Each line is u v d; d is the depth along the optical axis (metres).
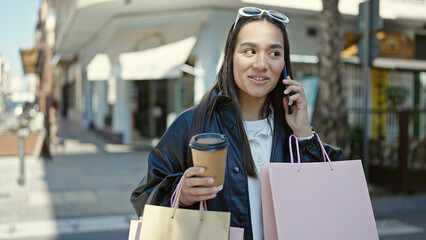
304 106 1.51
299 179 1.34
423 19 11.80
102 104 16.91
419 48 12.66
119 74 10.80
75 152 12.31
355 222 1.35
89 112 20.27
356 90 11.47
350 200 1.37
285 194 1.32
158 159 1.46
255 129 1.51
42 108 12.98
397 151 7.42
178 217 1.21
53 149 12.90
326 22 6.16
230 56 1.48
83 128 20.72
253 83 1.42
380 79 11.93
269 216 1.33
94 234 4.98
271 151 1.49
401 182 7.25
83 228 5.19
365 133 6.55
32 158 11.23
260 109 1.55
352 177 1.39
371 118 11.46
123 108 13.30
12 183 7.63
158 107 12.66
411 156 7.40
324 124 6.19
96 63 11.09
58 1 15.87
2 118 26.45
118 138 13.41
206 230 1.19
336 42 6.16
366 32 6.18
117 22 11.21
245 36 1.42
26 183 7.67
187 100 11.57
